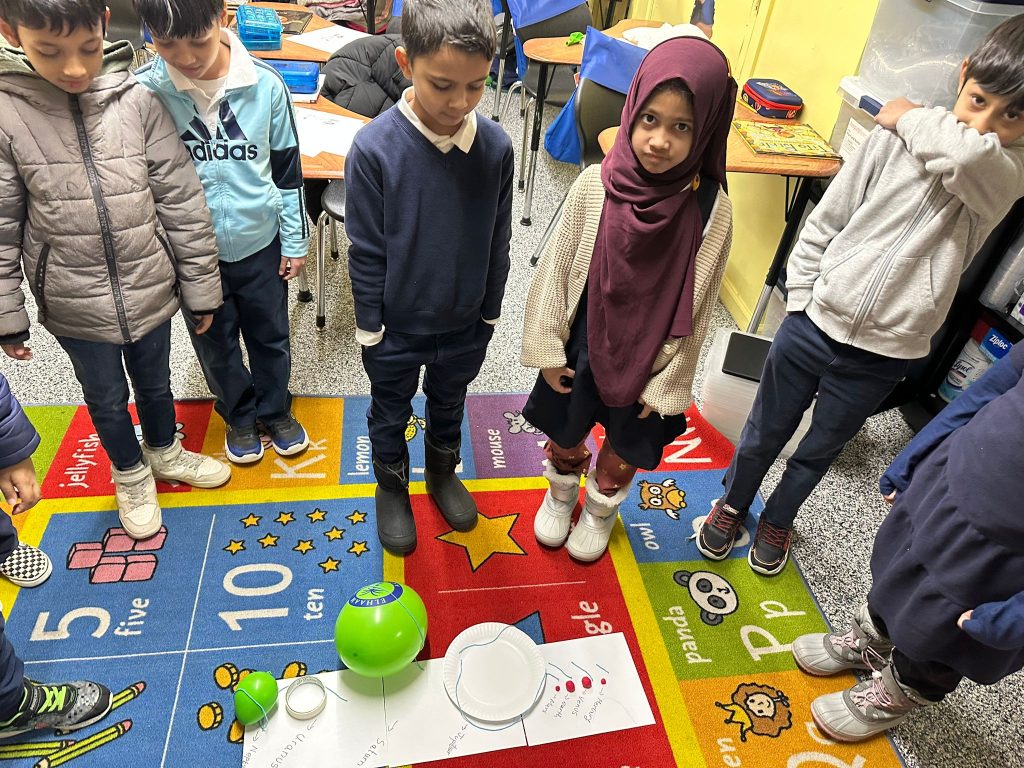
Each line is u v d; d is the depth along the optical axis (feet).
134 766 4.30
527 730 4.66
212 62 4.31
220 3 4.15
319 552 5.64
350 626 4.43
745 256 9.20
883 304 4.46
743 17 9.32
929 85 5.62
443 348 4.84
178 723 4.51
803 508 6.57
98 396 4.98
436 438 5.70
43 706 4.24
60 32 3.51
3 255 4.14
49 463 6.10
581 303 4.60
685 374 4.60
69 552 5.42
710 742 4.75
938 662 4.05
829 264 4.68
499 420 7.16
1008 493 3.36
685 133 3.70
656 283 4.25
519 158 12.25
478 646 5.02
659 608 5.55
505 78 14.79
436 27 3.32
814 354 4.85
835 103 7.23
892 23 6.07
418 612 4.62
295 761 4.36
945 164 3.95
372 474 6.38
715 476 6.82
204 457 6.10
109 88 4.10
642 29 9.66
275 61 7.83
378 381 4.90
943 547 3.67
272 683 4.50
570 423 5.00
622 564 5.86
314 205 7.20
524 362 4.74
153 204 4.53
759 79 8.24
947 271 4.37
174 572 5.36
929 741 4.88
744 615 5.58
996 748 4.88
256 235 5.17
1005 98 3.75
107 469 6.10
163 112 4.44
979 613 3.36
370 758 4.42
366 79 7.90
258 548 5.61
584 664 5.08
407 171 3.95
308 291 8.38
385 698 4.71
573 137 9.34
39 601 5.08
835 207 4.67
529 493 6.39
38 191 4.04
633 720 4.80
